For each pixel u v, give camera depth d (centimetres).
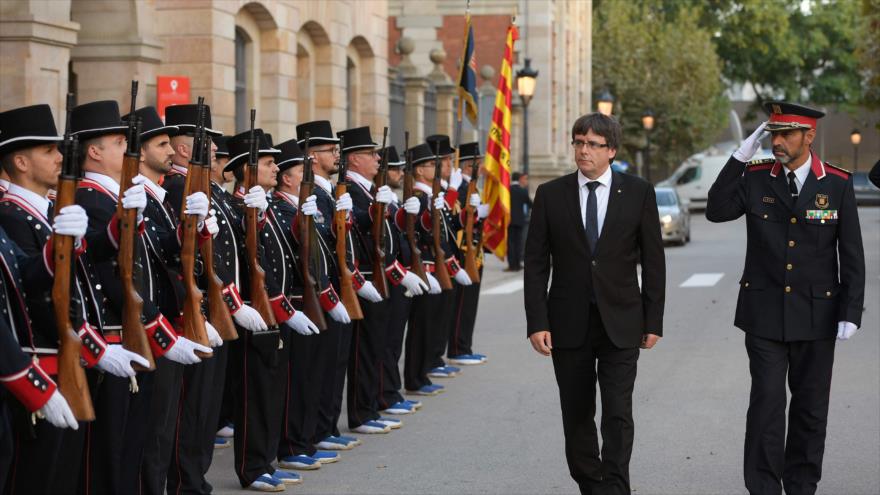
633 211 777
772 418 793
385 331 1132
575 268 778
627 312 772
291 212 979
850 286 786
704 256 3192
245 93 2052
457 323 1484
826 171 801
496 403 1246
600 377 779
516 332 1780
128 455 732
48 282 618
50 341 633
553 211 784
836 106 7412
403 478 950
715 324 1827
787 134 790
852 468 957
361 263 1128
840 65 7250
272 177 946
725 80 7262
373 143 1152
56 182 661
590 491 794
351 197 1145
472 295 1493
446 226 1365
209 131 801
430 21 4212
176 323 755
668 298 2200
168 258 761
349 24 2428
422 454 1030
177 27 1828
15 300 627
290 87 2138
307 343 980
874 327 1773
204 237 809
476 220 1502
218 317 820
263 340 893
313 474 967
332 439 1048
